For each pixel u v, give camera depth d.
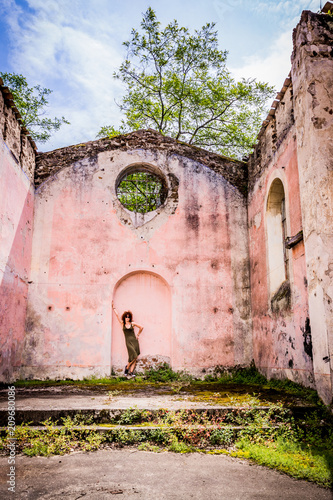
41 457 4.32
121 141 10.65
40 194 10.10
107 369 9.31
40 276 9.66
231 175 10.78
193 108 16.52
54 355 9.28
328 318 5.72
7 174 8.24
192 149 10.82
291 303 7.55
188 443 4.83
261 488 3.61
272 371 8.52
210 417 5.34
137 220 10.20
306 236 6.44
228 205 10.58
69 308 9.54
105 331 9.50
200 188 10.59
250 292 10.12
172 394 6.83
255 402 5.78
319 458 4.23
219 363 9.62
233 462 4.27
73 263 9.79
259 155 9.78
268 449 4.51
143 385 8.13
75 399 6.18
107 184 10.34
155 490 3.52
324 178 6.12
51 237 9.89
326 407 5.49
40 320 9.43
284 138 8.12
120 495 3.40
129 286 10.05
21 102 16.00
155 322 9.91
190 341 9.66
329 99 6.44
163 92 16.48
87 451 4.54
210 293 9.98
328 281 5.81
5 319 8.16
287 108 7.99
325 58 6.62
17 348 8.88
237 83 16.02
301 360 7.09
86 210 10.12
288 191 7.82
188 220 10.34
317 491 3.57
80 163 10.39
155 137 10.77
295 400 5.99
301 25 6.86
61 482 3.65
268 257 8.89
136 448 4.68
